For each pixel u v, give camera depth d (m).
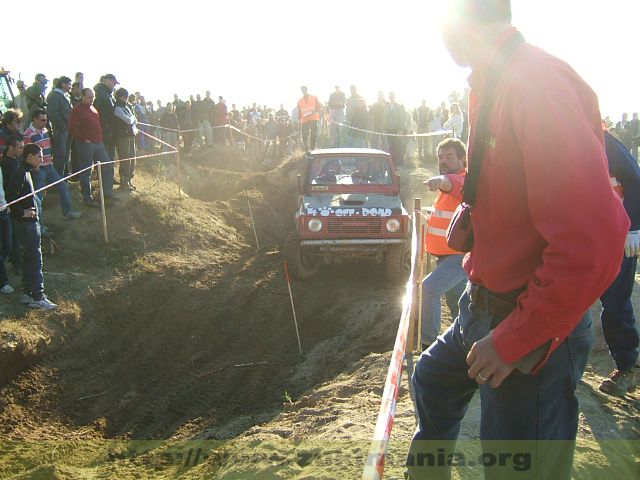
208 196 15.35
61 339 6.68
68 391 6.11
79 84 11.37
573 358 1.79
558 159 1.50
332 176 10.14
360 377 5.44
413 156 20.20
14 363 6.04
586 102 1.62
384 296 8.77
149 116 20.34
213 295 8.56
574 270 1.47
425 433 2.25
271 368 6.96
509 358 1.59
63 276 8.12
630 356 4.36
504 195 1.70
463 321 2.02
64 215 9.80
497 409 1.83
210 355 7.25
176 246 9.88
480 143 1.76
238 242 10.85
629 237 4.09
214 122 21.09
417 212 5.30
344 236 9.09
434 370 2.15
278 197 15.88
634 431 3.89
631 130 20.64
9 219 7.36
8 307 6.92
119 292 7.92
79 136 10.01
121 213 10.24
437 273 5.10
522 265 1.74
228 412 5.88
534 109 1.54
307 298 8.89
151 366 6.86
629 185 4.02
